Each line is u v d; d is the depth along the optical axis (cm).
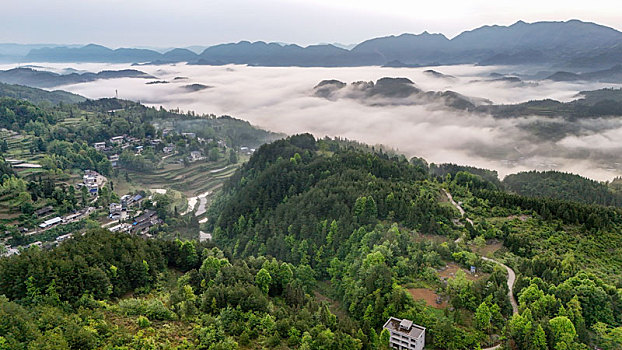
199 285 11994
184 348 8725
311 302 11819
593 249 14812
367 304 11444
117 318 9519
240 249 19750
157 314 9800
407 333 9594
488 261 13388
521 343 9238
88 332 8206
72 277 10231
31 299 9500
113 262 11494
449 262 13338
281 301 12362
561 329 9125
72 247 11525
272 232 19150
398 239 14412
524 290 10719
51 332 7944
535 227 16538
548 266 12638
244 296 10744
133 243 12750
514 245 14638
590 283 10825
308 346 9138
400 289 11106
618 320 10294
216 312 10406
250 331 9712
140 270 11825
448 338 9594
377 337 9881
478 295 10731
